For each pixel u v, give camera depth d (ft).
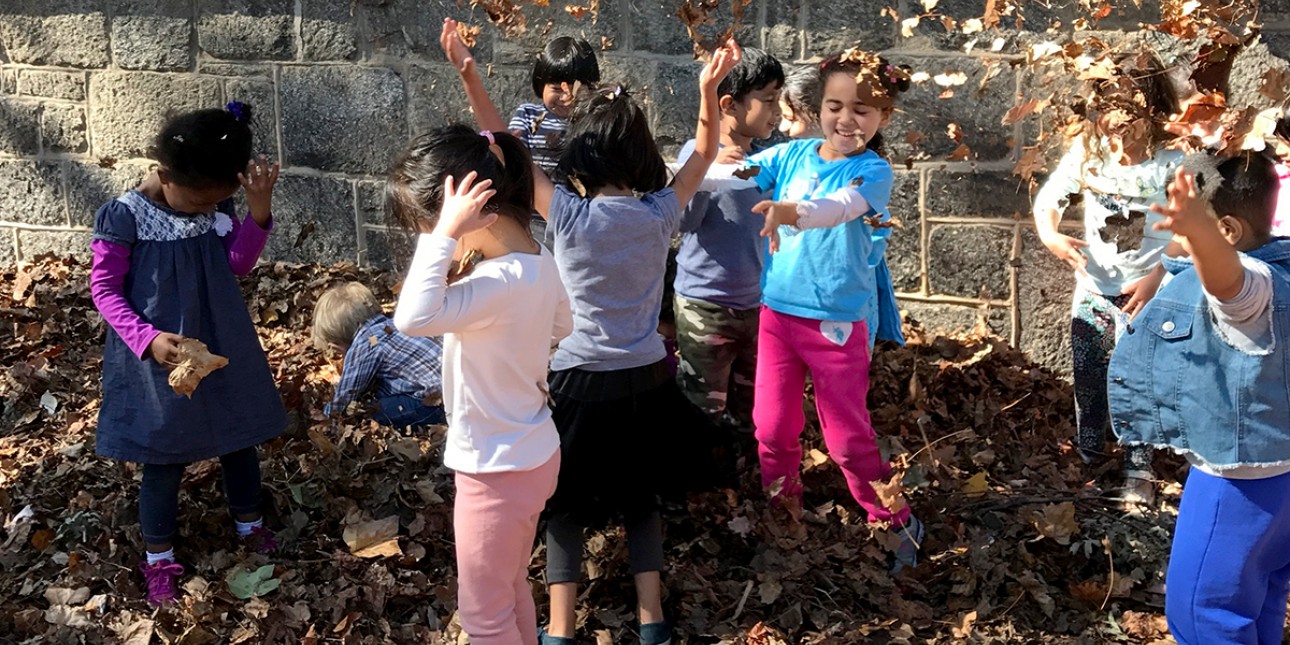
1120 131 10.65
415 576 11.66
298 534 12.30
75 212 20.24
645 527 10.88
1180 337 9.16
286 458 13.51
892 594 11.64
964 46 15.26
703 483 10.98
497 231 9.12
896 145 15.93
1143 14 14.40
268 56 18.51
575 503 10.52
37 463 13.55
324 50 18.19
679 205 10.60
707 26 16.22
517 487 9.17
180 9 18.70
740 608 11.39
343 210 18.84
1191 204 8.07
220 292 11.26
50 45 19.52
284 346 16.74
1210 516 9.25
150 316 10.93
